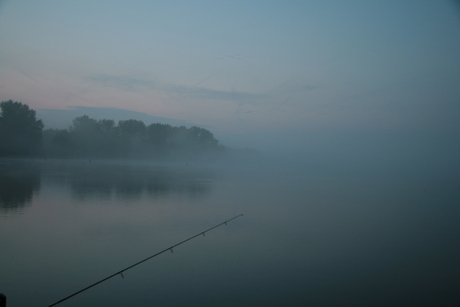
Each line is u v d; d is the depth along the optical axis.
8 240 8.70
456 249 9.24
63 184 22.23
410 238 10.51
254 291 6.17
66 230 9.95
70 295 5.72
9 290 5.84
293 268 7.50
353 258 8.34
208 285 6.37
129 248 8.51
